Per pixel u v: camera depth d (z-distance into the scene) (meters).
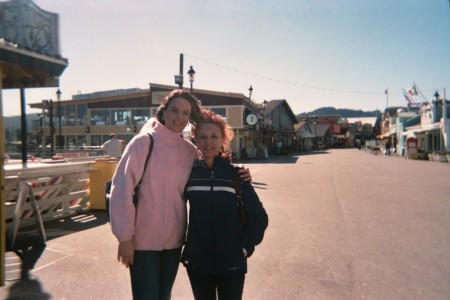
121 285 4.26
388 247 5.83
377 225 7.29
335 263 5.09
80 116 37.53
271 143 48.41
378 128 89.81
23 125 9.31
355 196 10.95
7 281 4.32
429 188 12.74
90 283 4.30
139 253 2.61
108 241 5.89
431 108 34.94
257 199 2.72
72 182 7.77
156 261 2.64
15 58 4.91
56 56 5.48
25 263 4.90
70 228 6.72
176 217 2.71
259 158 33.88
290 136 56.75
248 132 37.38
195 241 2.65
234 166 2.74
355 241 6.16
